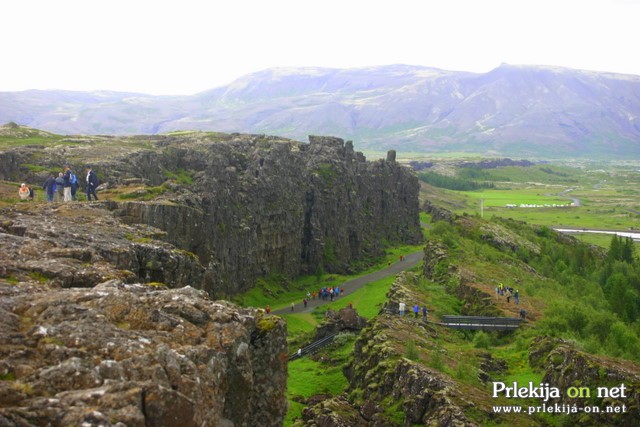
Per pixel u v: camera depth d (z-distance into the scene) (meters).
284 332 35.50
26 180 105.38
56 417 19.98
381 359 68.00
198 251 82.25
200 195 127.38
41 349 24.05
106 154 131.75
